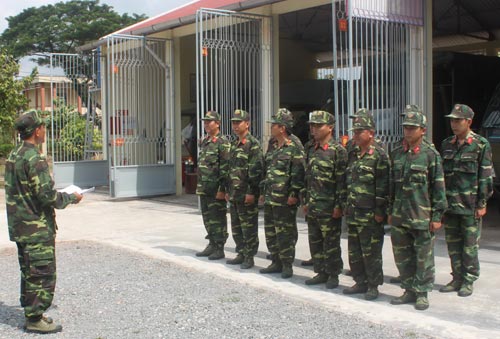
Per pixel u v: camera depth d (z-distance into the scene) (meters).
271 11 11.87
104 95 16.48
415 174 5.19
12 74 16.83
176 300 5.65
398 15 9.12
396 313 5.16
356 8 8.60
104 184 16.55
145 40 14.08
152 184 14.22
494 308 5.29
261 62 11.86
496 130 9.71
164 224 10.45
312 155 6.01
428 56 9.51
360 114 5.51
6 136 19.47
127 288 6.13
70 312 5.38
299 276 6.60
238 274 6.71
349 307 5.37
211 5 14.20
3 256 7.92
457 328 4.73
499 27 15.01
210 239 7.59
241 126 6.86
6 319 5.25
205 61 11.19
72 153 16.56
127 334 4.75
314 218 6.05
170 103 14.45
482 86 12.72
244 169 6.86
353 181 5.60
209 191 7.29
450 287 5.83
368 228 5.54
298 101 15.14
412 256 5.39
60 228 10.23
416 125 5.19
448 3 13.12
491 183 5.73
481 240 8.40
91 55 16.44
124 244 8.64
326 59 17.95
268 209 6.67
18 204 4.81
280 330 4.74
